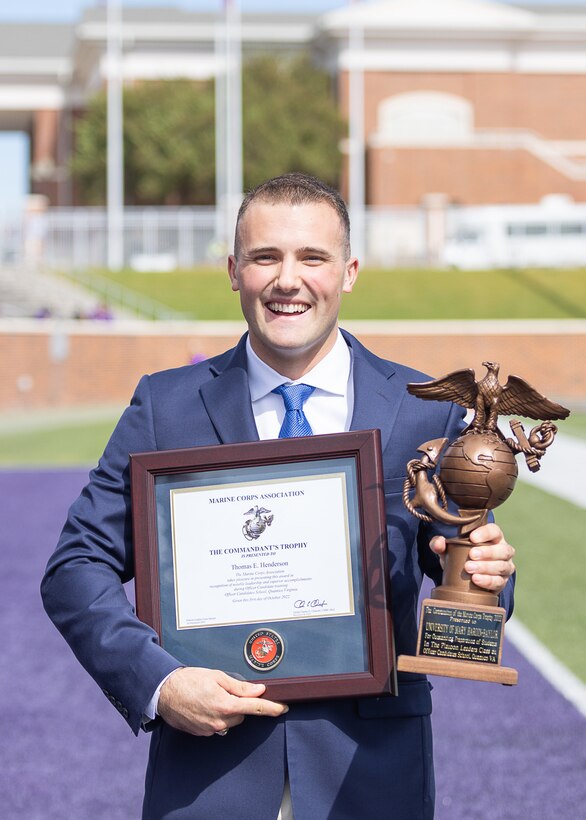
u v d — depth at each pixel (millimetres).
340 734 2396
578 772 4977
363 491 2402
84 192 48125
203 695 2270
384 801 2383
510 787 4812
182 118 45906
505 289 34125
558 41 51031
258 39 51188
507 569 2291
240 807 2391
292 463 2439
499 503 2295
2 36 57281
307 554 2420
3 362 27391
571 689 6137
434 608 2273
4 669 6680
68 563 2512
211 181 45969
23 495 13602
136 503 2463
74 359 27688
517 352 29609
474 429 2326
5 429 22344
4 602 8281
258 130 45938
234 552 2438
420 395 2336
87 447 19188
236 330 28375
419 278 34594
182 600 2439
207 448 2451
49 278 34438
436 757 5195
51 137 56312
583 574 8891
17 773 5082
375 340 29281
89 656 2398
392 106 50531
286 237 2430
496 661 2244
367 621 2373
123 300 32938
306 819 2348
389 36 50250
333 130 47781
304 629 2398
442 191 46875
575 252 38000
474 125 51000
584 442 17188
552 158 47312
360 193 43594
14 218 36406
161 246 36844
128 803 4742
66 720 5812
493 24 49906
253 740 2404
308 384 2604
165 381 2682
